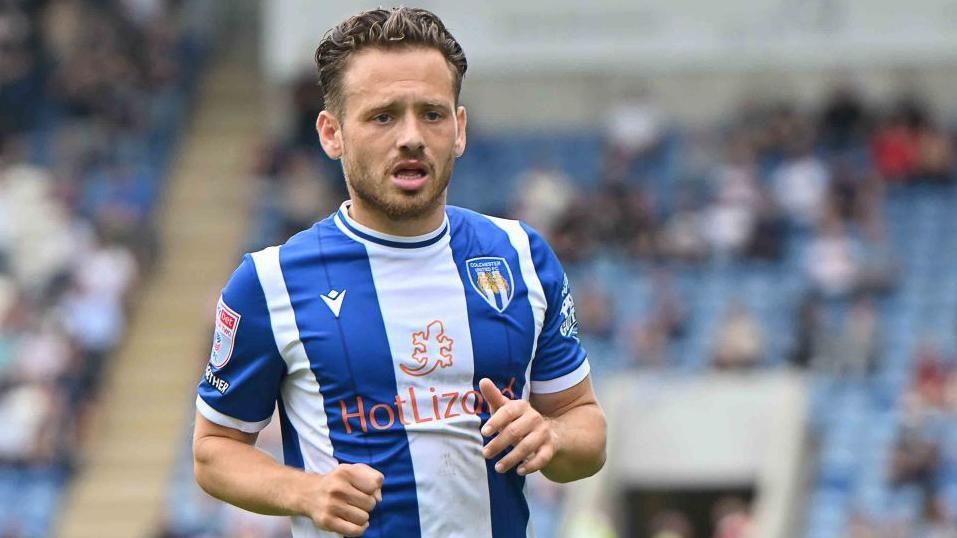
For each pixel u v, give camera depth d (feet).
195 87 235.81
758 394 173.58
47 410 171.83
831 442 174.91
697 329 188.55
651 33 221.46
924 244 201.87
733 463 172.96
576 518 159.74
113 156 213.46
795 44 220.02
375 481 34.63
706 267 196.44
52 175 202.69
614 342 185.16
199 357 192.44
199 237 209.97
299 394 37.04
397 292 36.94
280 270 37.06
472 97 225.15
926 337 186.91
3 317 178.40
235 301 37.09
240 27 246.47
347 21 36.81
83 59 219.00
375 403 36.37
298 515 36.24
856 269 191.93
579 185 214.69
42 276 185.98
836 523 166.09
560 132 222.69
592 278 194.59
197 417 38.27
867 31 219.20
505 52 222.69
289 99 221.05
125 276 189.88
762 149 210.59
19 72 215.72
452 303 37.14
